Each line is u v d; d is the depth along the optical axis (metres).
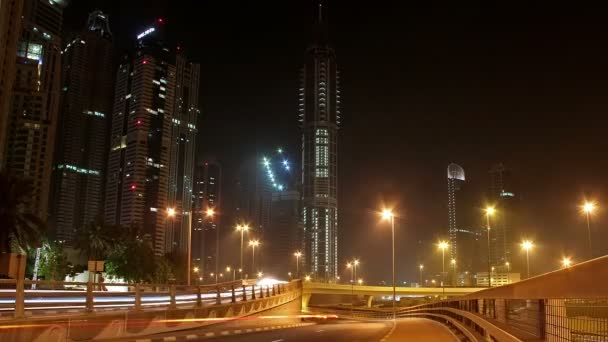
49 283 23.81
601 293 6.00
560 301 9.05
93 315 25.78
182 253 168.50
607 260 5.86
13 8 131.25
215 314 43.84
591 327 7.89
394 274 69.00
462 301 32.56
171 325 35.06
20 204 78.50
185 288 46.50
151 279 125.75
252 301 55.88
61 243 128.25
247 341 27.80
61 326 23.34
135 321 30.09
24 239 76.38
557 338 9.17
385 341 26.81
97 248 118.75
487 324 17.09
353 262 194.25
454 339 27.83
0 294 24.81
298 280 96.75
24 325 21.28
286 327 43.44
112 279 121.06
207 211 112.00
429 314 60.22
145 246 125.56
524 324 11.76
